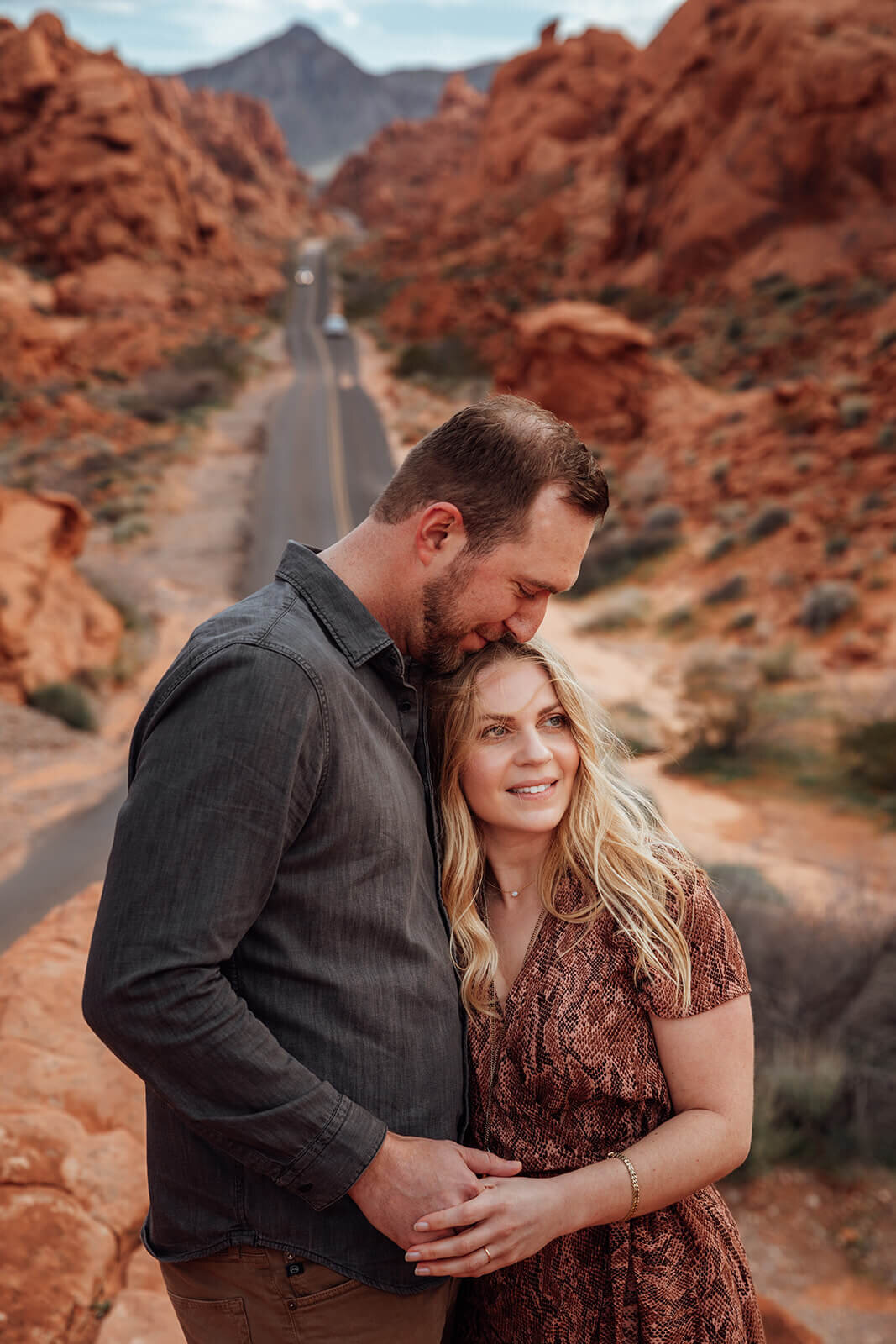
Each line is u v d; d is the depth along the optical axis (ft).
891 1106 15.61
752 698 46.39
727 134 137.90
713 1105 5.67
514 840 6.15
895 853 31.35
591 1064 5.62
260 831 4.77
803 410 79.00
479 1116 6.01
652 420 94.07
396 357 179.73
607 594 69.67
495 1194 5.08
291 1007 5.13
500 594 5.49
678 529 74.38
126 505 93.61
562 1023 5.66
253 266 258.78
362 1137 4.90
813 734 43.70
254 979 5.17
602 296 148.25
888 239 118.01
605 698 51.13
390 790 5.34
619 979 5.73
